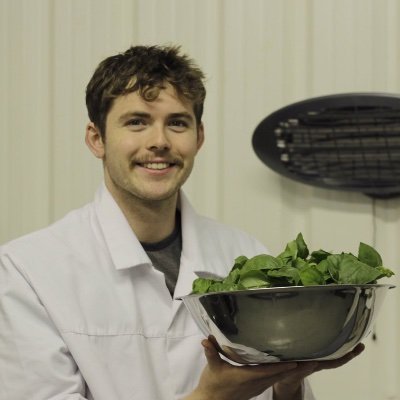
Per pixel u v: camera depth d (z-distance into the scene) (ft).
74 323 5.05
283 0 7.25
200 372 5.27
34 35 7.68
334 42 7.13
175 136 5.20
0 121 7.70
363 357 7.03
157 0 7.47
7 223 7.68
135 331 5.15
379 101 6.83
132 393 5.04
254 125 7.27
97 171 7.55
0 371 5.03
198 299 4.13
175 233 5.64
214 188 7.33
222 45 7.34
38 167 7.64
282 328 3.98
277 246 7.23
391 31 7.07
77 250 5.32
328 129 6.98
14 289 5.11
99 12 7.58
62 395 4.91
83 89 7.59
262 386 4.50
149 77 5.10
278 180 7.25
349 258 4.23
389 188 6.94
